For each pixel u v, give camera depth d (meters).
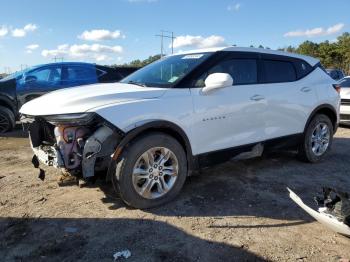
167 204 4.32
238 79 4.99
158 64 5.27
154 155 4.20
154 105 4.14
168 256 3.27
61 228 3.77
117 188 4.03
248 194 4.66
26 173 5.54
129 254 3.29
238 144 4.95
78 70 10.62
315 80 6.04
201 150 4.57
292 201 4.45
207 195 4.61
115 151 3.93
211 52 4.93
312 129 5.94
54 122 3.93
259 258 3.25
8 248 3.42
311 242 3.52
